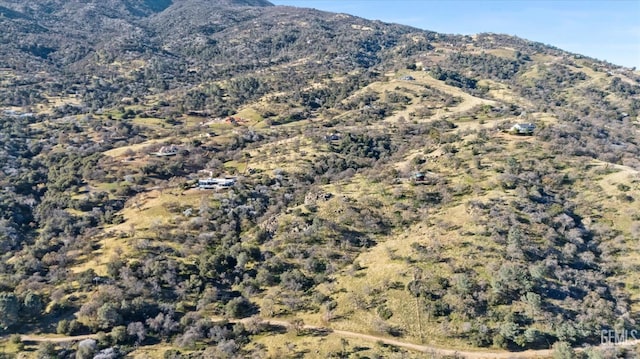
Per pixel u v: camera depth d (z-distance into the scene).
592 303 61.97
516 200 82.88
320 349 59.41
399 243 78.19
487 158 102.69
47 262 82.50
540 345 57.03
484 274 66.88
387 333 61.59
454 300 63.50
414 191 93.94
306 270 77.00
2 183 120.94
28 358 58.94
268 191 112.94
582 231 76.06
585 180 89.94
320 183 115.25
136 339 63.59
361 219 87.31
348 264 76.81
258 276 76.25
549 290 63.69
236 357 58.88
